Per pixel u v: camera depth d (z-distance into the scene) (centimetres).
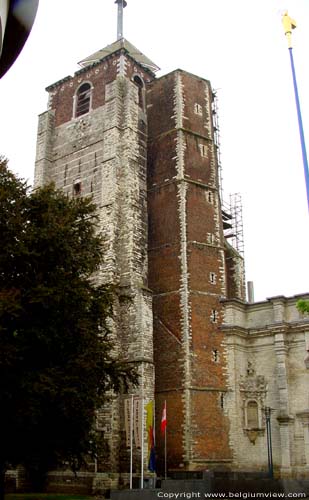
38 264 2577
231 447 3925
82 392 2522
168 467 3803
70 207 2941
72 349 2609
